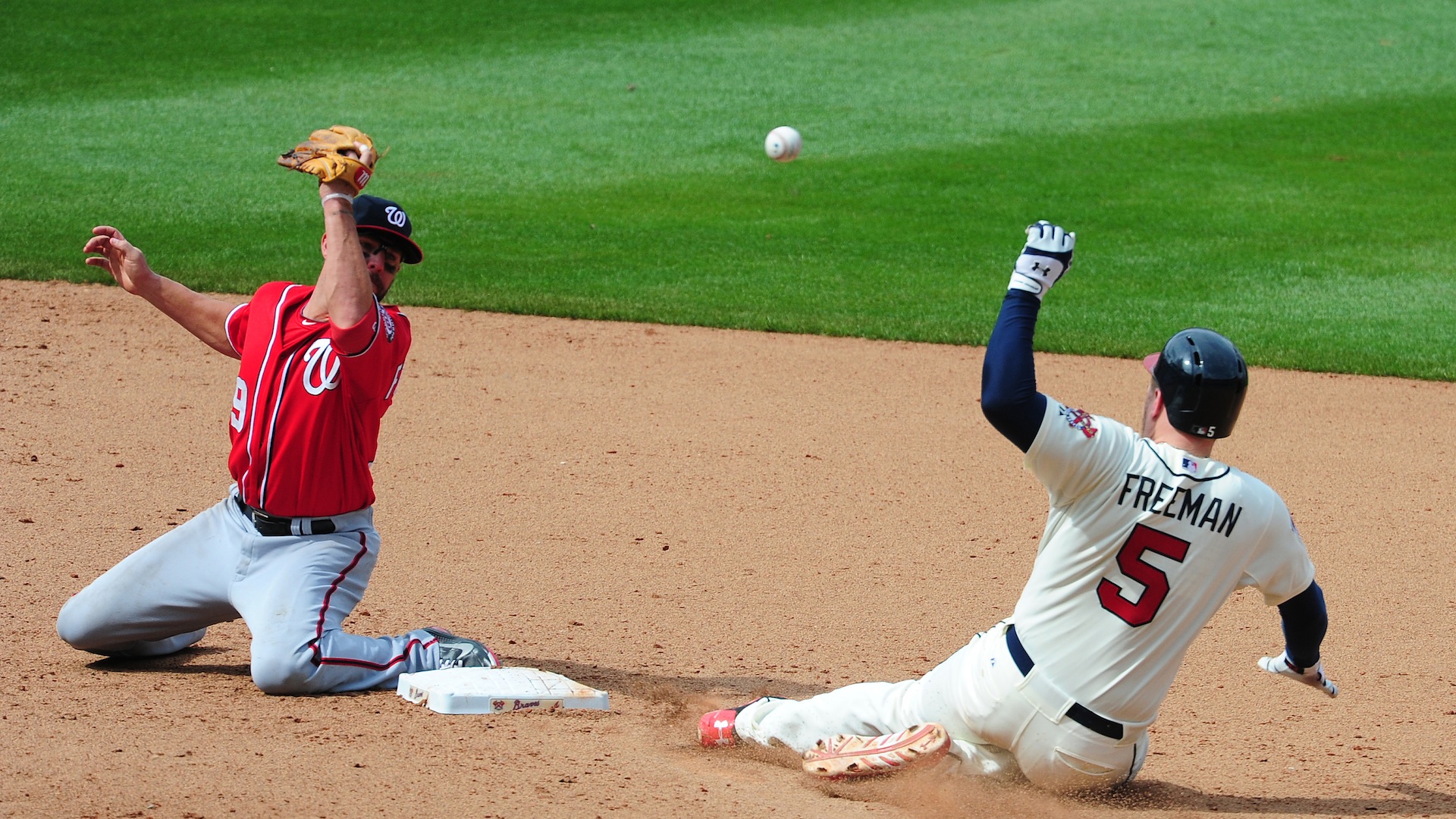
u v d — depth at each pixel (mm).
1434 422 34938
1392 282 49750
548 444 30719
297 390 17016
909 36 92188
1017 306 13453
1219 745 17422
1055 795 14422
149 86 76062
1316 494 29125
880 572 23906
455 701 16703
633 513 26516
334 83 78375
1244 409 35812
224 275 44906
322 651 17125
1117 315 45031
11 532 23547
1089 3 101062
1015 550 25250
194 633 19562
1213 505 13523
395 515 25781
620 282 47562
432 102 75375
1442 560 25312
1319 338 42812
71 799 13484
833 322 43250
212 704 16844
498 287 46281
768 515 26719
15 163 60781
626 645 20125
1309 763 16797
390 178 61719
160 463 27984
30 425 30188
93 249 17922
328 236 16609
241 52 84062
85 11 90875
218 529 17875
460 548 24156
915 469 30031
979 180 64062
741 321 43219
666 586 22797
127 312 40906
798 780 15188
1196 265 51844
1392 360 40594
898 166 66000
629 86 79875
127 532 23859
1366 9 98875
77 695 16922
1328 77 84000
